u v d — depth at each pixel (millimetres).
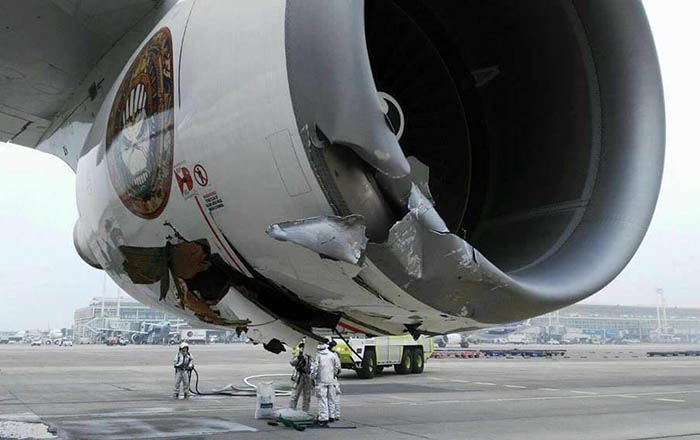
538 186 3816
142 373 20109
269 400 9242
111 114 3615
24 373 19953
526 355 44562
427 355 22359
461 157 4188
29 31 4168
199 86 2883
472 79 4207
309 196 2561
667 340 143875
